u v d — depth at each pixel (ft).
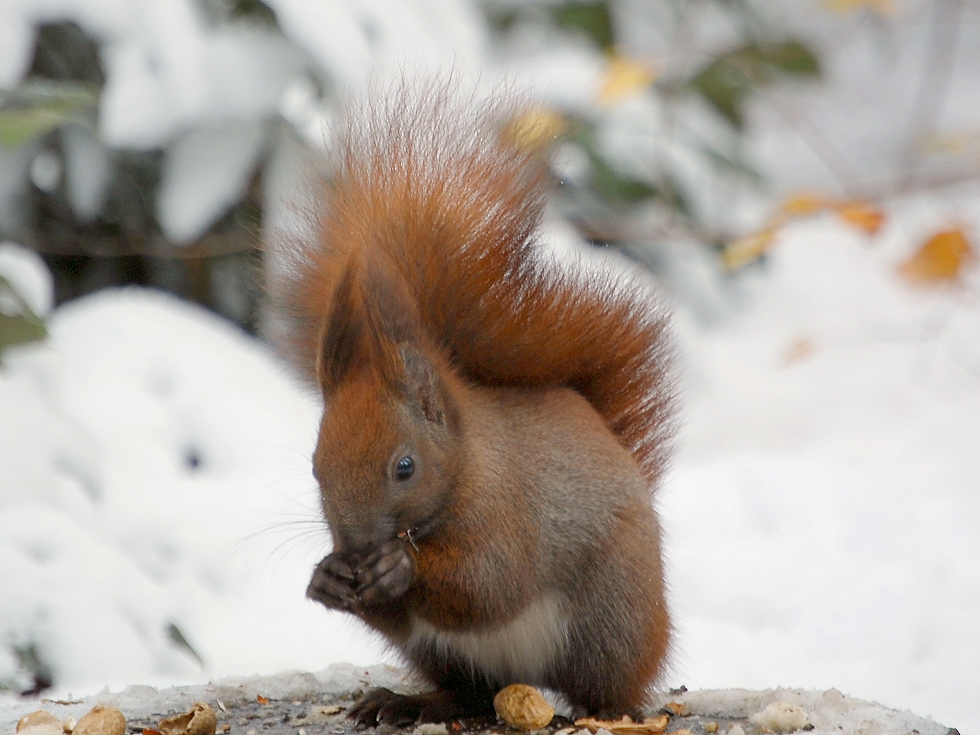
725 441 23.20
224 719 18.03
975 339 27.58
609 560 17.92
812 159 35.65
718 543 19.45
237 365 19.39
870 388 25.34
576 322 18.08
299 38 19.31
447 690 18.06
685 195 22.65
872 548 19.40
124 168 21.01
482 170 18.04
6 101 18.99
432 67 19.42
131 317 19.42
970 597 19.11
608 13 22.72
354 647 18.72
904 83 44.19
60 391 19.08
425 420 17.79
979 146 23.26
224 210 20.62
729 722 17.99
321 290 18.02
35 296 19.12
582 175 21.84
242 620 18.75
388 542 17.76
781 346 26.91
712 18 24.39
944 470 20.66
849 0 21.88
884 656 18.90
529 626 17.93
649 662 17.94
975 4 36.29
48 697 18.39
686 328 24.31
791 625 19.07
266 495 19.03
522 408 17.97
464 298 17.99
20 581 18.56
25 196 20.84
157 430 19.15
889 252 30.99
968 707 18.63
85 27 19.36
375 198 18.02
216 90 19.40
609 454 17.95
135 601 18.62
